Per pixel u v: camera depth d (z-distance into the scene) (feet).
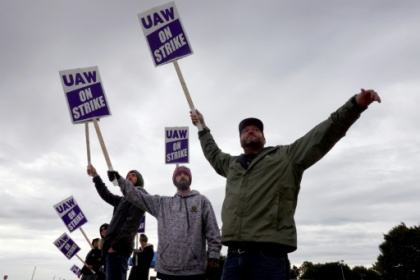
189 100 13.37
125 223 16.40
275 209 9.12
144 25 14.82
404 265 176.76
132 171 18.13
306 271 313.73
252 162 10.11
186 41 14.17
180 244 13.06
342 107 8.80
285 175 9.49
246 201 9.50
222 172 11.93
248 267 9.04
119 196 18.90
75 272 71.77
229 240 9.38
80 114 16.12
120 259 16.05
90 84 16.44
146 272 23.67
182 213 13.70
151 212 14.30
